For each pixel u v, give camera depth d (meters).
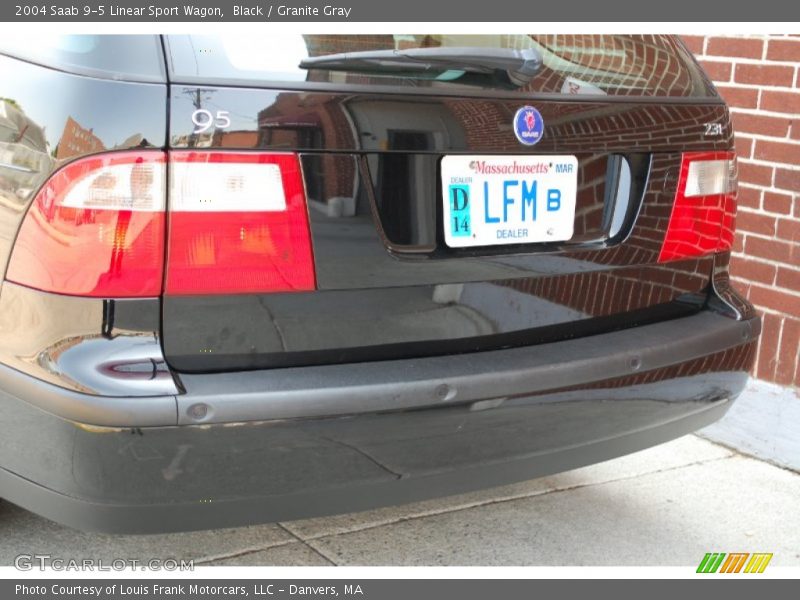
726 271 2.73
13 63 2.11
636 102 2.47
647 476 3.38
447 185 2.19
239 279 2.00
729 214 2.71
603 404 2.33
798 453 3.43
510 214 2.29
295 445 1.98
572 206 2.39
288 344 2.05
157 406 1.89
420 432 2.08
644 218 2.51
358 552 2.78
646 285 2.54
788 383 3.45
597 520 3.03
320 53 2.07
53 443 1.97
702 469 3.45
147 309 1.94
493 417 2.16
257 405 1.94
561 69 2.38
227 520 2.03
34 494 2.09
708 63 3.65
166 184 1.94
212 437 1.93
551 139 2.32
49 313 1.96
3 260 2.05
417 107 2.14
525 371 2.19
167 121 1.94
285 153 2.01
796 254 3.40
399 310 2.15
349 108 2.06
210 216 1.96
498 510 3.09
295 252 2.03
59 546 2.74
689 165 2.57
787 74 3.38
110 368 1.91
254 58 2.01
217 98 1.96
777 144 3.43
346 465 2.04
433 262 2.18
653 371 2.40
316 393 1.98
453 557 2.77
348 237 2.08
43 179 1.97
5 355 2.05
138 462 1.91
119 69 1.96
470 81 2.21
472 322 2.24
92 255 1.93
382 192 2.12
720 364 2.57
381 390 2.03
